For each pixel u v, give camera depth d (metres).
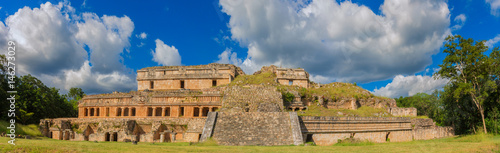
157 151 20.16
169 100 54.62
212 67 67.94
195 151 21.12
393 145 27.80
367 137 43.31
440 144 26.80
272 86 57.62
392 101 61.69
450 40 44.88
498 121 42.50
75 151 18.42
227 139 32.00
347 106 59.12
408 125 49.38
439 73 46.22
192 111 53.28
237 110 45.81
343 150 22.94
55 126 44.88
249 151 22.02
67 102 70.62
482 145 23.48
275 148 24.94
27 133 40.28
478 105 43.94
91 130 46.66
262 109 46.44
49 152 17.86
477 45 43.19
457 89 42.59
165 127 44.47
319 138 37.88
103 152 18.55
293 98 55.25
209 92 54.66
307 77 69.94
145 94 56.41
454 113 49.94
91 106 57.66
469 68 43.28
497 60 42.38
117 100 56.59
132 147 21.97
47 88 59.81
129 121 44.50
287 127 34.78
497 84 43.56
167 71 68.69
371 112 55.34
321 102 57.75
